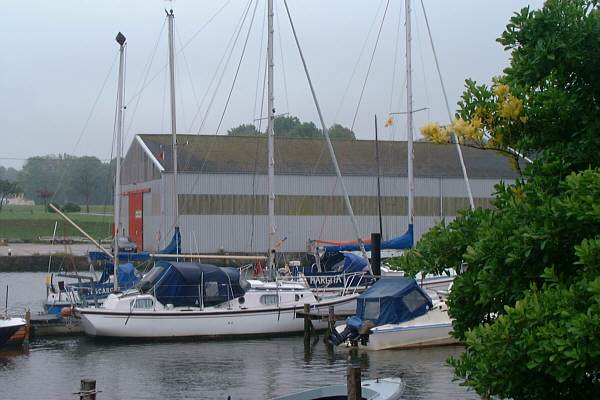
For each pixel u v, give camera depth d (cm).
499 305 823
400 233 6319
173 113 3678
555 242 711
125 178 6862
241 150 6406
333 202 6275
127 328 2903
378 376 2281
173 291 2977
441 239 888
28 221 9162
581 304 657
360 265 3659
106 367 2497
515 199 780
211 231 6062
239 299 3048
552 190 779
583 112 808
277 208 6194
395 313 2745
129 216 6731
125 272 3475
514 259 735
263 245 6162
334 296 3334
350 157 6550
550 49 775
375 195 6325
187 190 6012
